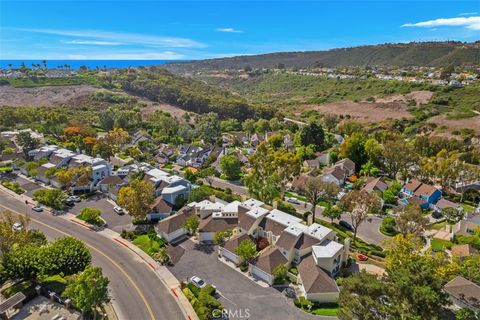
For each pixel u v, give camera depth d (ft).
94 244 236.43
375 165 419.95
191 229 242.17
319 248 203.82
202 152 468.34
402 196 341.82
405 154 379.35
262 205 268.00
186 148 490.08
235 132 652.48
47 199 288.51
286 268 195.72
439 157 413.39
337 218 270.26
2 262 180.96
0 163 399.44
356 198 247.50
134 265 212.84
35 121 564.30
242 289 190.19
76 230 256.11
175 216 254.47
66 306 171.53
